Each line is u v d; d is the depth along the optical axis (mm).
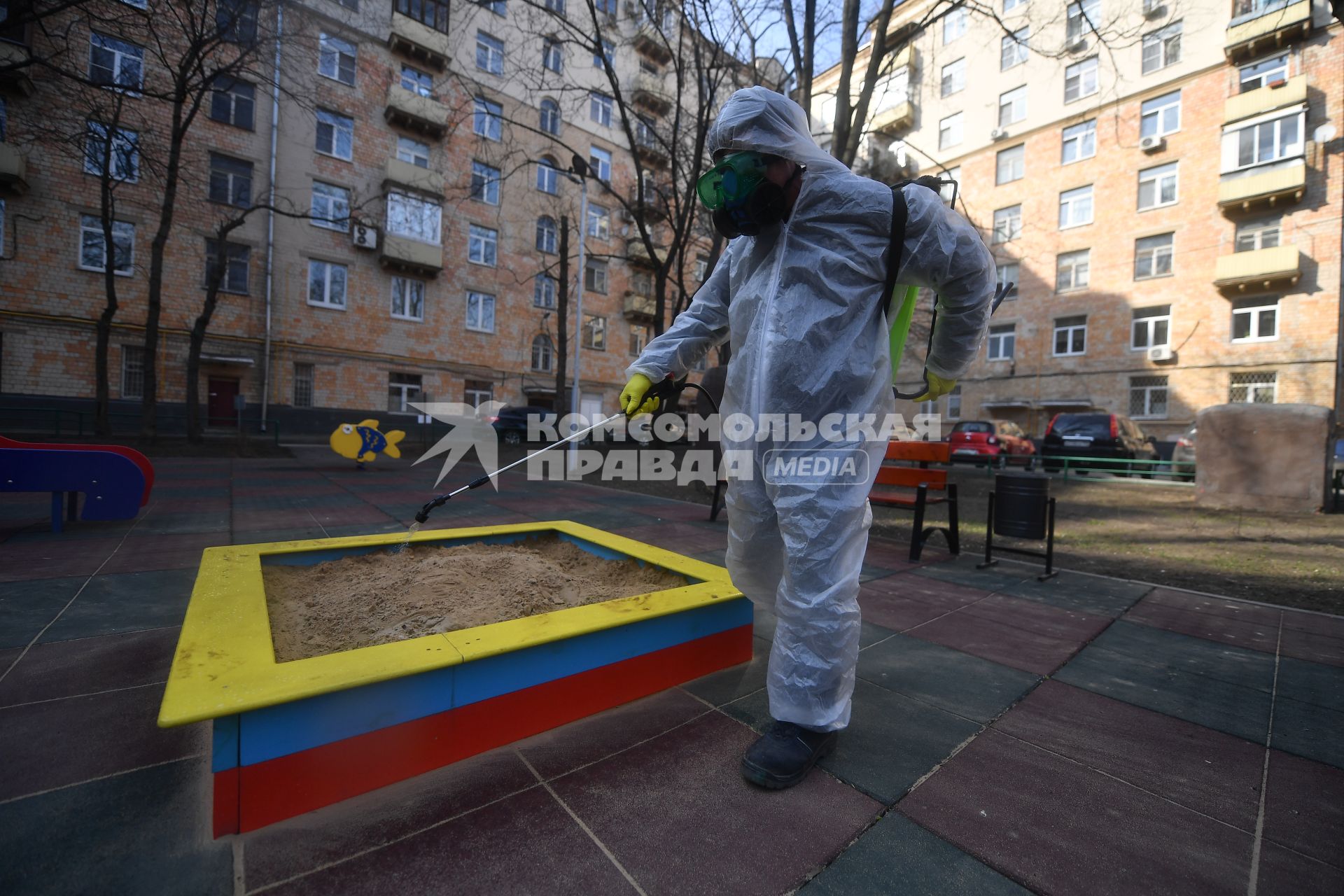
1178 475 12977
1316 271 18250
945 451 4902
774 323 1803
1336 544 5988
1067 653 2873
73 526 5062
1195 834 1566
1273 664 2762
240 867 1332
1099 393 22188
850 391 1764
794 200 1831
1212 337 19969
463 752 1775
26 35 15344
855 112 8102
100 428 13664
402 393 22422
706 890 1322
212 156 18594
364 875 1327
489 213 23766
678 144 12805
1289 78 18531
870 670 2629
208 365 18875
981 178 24953
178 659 1598
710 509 7488
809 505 1734
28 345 16375
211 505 6312
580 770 1762
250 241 19188
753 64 10086
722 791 1690
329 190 20672
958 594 3906
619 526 6023
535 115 24344
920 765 1870
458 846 1431
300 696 1462
